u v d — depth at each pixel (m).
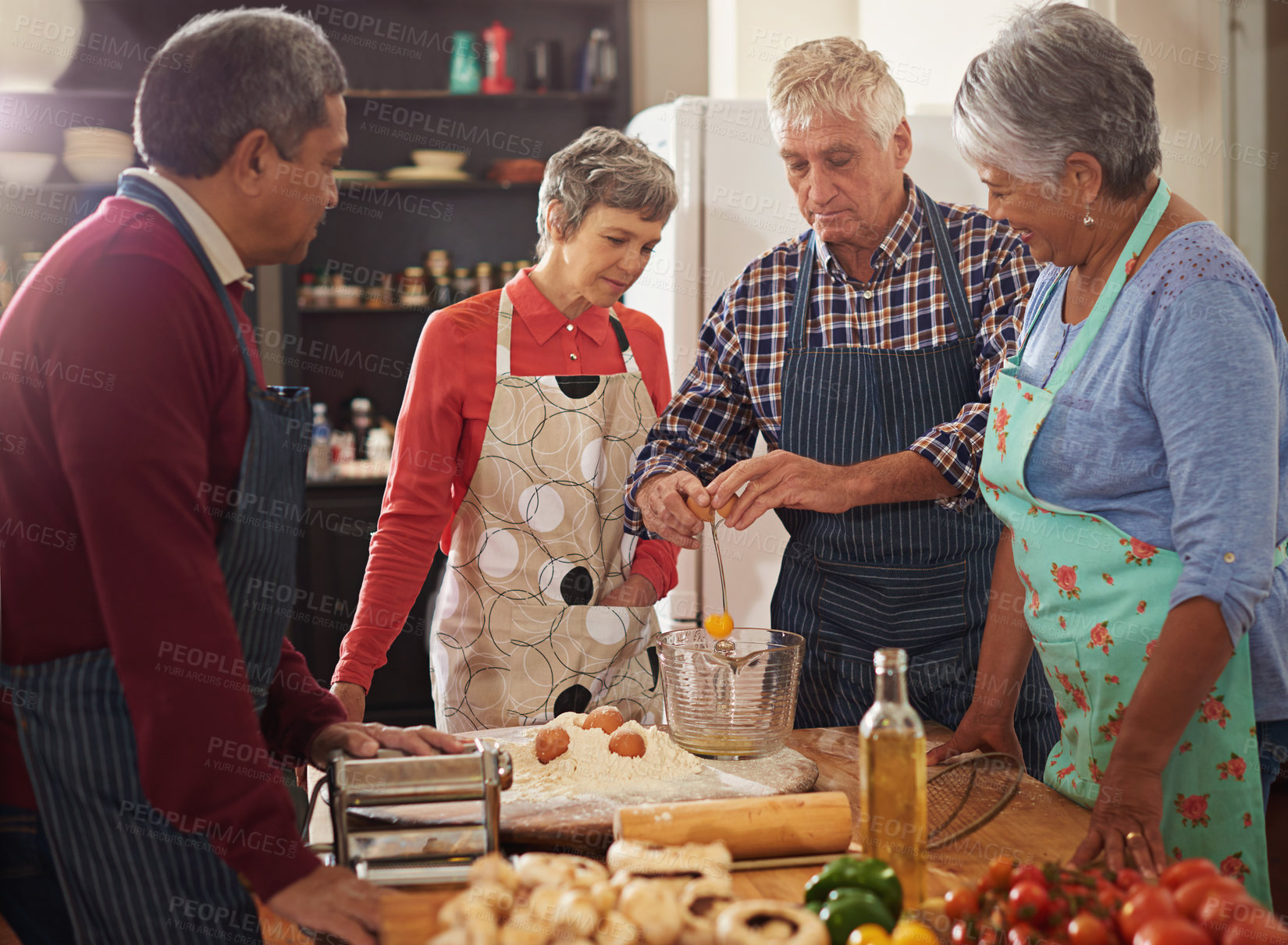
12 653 0.91
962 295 1.53
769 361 1.62
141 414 0.84
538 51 3.84
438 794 0.93
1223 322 0.98
